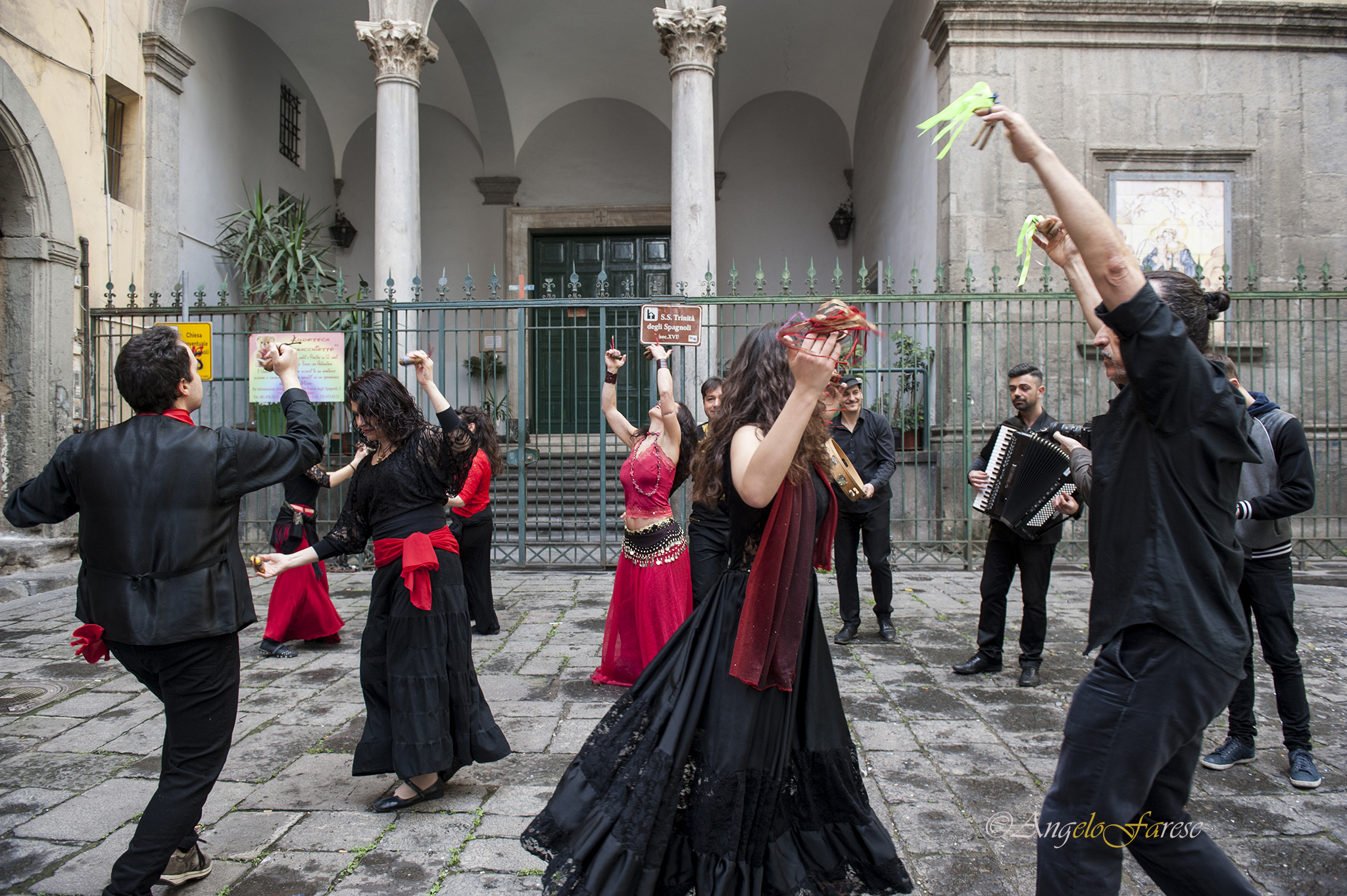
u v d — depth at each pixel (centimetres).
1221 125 903
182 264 984
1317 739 366
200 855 251
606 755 182
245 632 567
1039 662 440
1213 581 167
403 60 918
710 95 897
